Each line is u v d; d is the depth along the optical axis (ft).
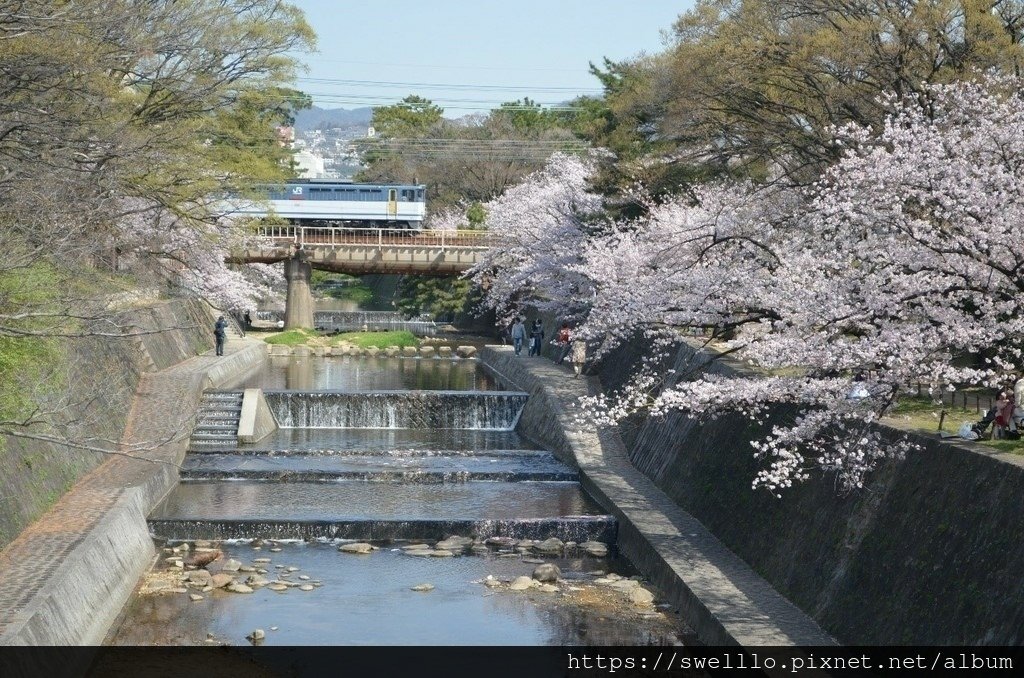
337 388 143.02
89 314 57.11
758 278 70.13
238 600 66.44
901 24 85.05
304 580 70.54
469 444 112.06
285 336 194.70
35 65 65.62
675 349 100.27
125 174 80.74
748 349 61.93
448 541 78.48
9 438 65.82
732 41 94.38
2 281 61.93
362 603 66.49
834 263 61.11
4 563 57.26
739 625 55.11
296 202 248.52
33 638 47.57
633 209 140.05
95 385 87.71
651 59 133.08
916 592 48.39
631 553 75.15
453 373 164.25
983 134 59.36
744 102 98.02
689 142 112.06
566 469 96.84
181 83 102.42
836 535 57.26
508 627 62.64
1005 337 55.01
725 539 70.38
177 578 69.77
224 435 108.88
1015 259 54.49
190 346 150.92
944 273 55.72
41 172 62.34
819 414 56.39
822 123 94.07
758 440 70.69
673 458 86.43
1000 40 83.56
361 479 93.86
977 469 47.98
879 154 59.36
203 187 113.50
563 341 146.00
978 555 45.29
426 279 248.93
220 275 163.84
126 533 69.36
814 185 81.87
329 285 376.07
